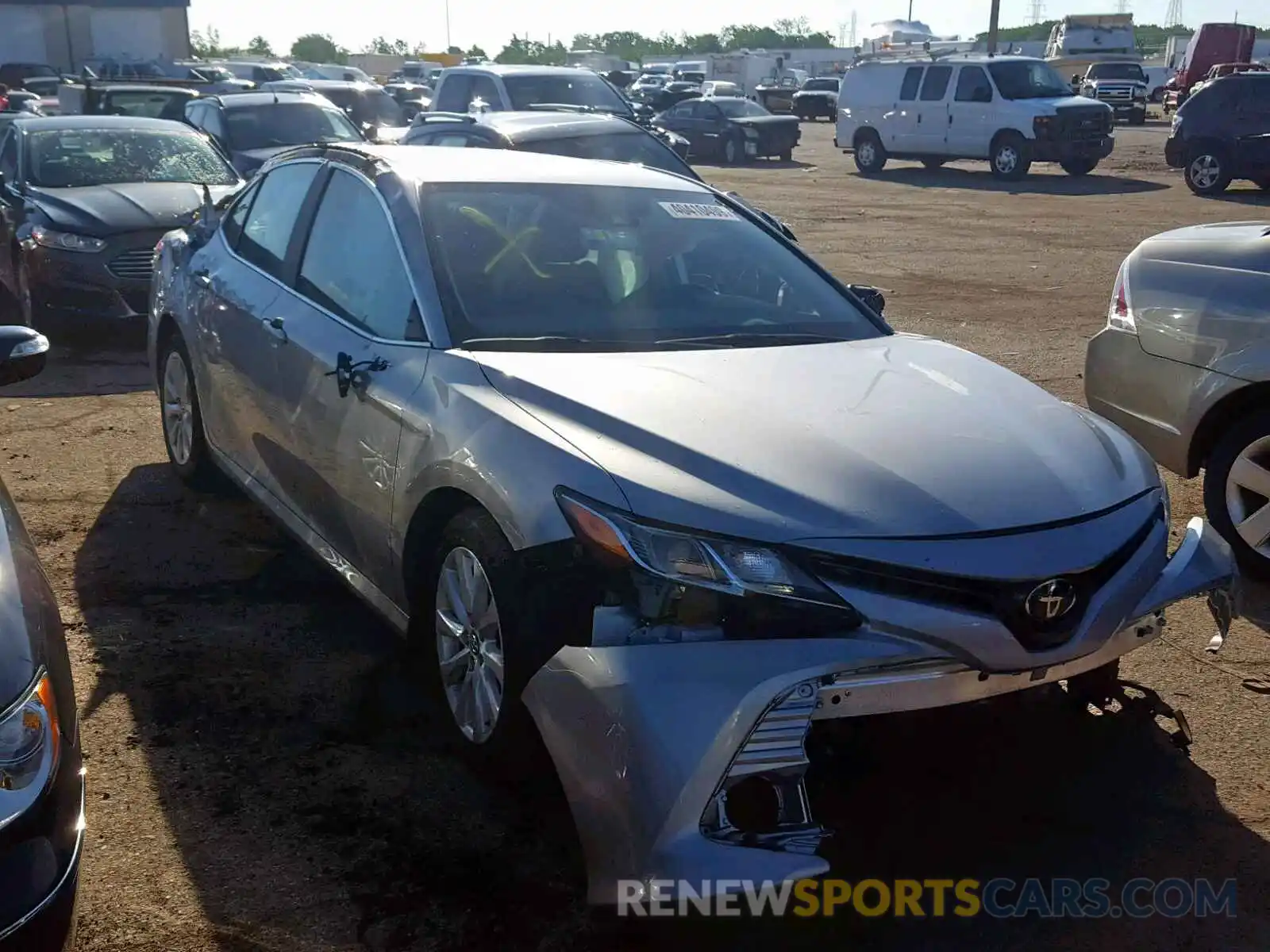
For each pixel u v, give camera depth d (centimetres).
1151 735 379
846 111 2595
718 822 265
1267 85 1966
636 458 301
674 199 467
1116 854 325
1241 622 467
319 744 364
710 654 271
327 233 454
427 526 357
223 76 3494
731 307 416
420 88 4019
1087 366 560
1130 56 5216
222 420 512
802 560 279
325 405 408
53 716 248
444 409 347
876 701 280
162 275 586
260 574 488
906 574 280
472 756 340
